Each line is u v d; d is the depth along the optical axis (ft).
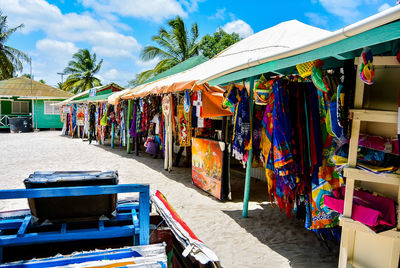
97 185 8.53
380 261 7.57
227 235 12.38
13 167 25.70
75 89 118.73
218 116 19.03
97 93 59.47
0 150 36.68
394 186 7.73
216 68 17.26
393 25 6.24
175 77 24.91
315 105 10.82
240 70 12.53
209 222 13.76
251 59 10.93
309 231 12.85
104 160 30.89
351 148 7.70
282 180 11.08
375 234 7.36
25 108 79.25
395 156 7.56
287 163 10.57
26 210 9.84
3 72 97.60
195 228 13.07
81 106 56.44
